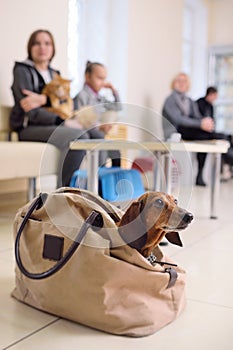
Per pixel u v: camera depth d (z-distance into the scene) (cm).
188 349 87
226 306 110
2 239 177
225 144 241
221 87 571
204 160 414
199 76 570
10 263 143
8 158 220
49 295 97
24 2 298
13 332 92
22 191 293
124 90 410
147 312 93
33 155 234
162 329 95
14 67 275
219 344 89
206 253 163
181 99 429
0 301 109
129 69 413
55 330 93
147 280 93
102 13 404
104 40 409
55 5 327
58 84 276
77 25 377
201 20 562
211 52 565
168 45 473
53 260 97
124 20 408
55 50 312
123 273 90
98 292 90
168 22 470
